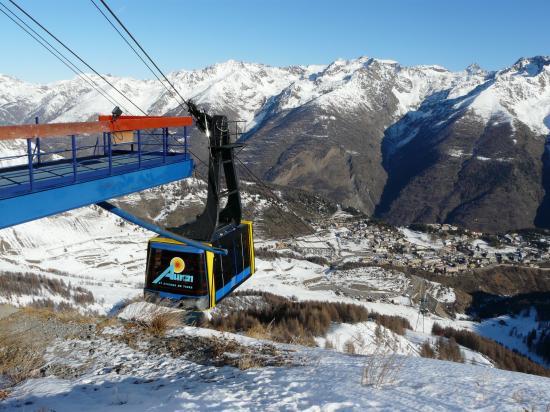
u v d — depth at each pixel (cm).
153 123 1530
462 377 1006
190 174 1758
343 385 902
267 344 1468
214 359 1252
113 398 953
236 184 2033
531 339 13912
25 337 1408
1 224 1020
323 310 4931
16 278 14112
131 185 1423
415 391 860
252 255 2141
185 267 1719
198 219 1830
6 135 1046
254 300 11756
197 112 1805
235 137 1945
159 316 1608
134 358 1271
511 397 833
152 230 1413
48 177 1246
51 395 986
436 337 6262
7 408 915
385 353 1302
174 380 1080
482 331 14850
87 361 1255
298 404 776
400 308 15688
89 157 1617
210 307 1725
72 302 12738
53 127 1139
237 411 754
